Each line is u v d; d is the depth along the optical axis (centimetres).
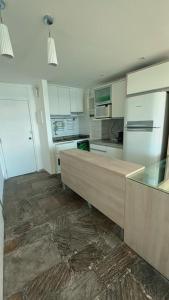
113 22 140
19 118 379
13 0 111
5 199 275
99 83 381
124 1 115
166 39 173
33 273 140
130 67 270
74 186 252
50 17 130
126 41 177
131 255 153
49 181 349
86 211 230
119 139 360
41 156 429
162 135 242
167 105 235
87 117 453
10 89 358
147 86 243
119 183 156
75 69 272
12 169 386
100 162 195
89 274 137
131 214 148
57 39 168
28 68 257
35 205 252
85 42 177
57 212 230
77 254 157
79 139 426
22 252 162
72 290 125
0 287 119
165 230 119
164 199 115
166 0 114
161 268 130
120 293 121
